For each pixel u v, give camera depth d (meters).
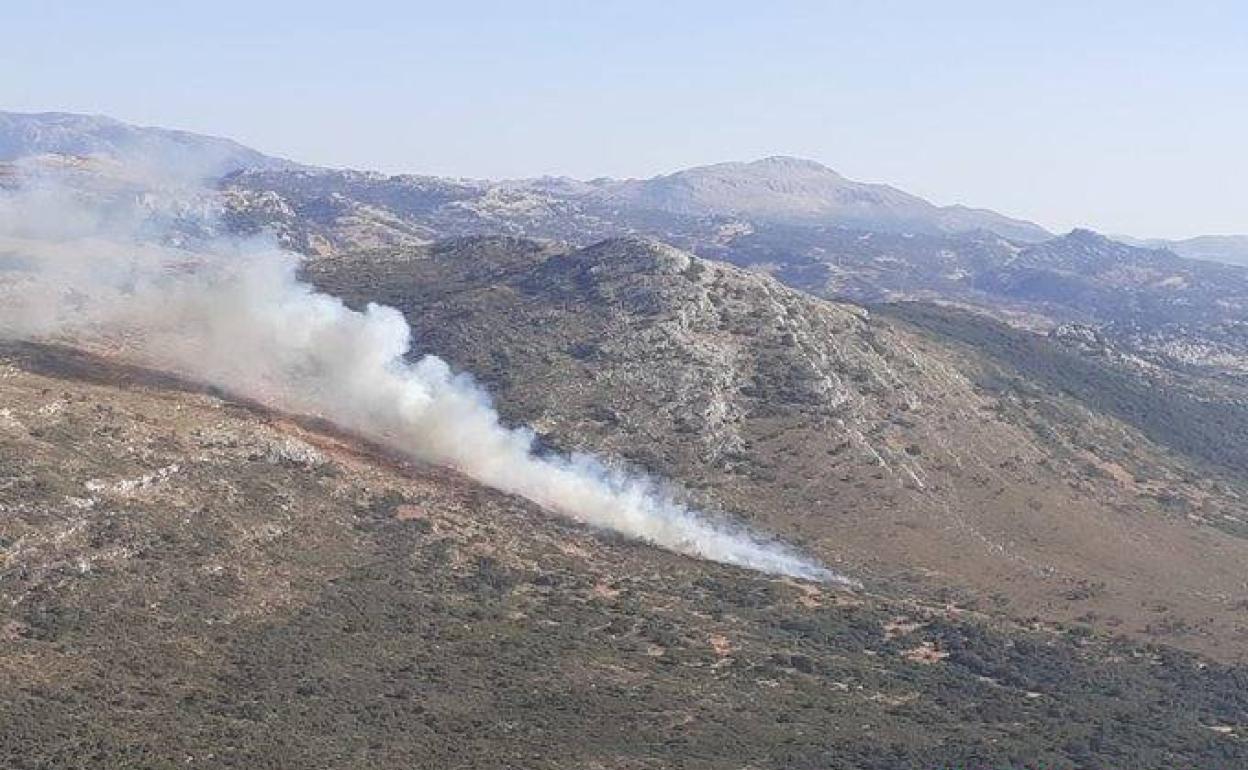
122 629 134.12
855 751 137.62
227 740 118.44
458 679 143.38
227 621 142.62
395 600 158.62
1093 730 154.12
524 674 148.00
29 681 120.94
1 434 153.25
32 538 140.38
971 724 152.88
